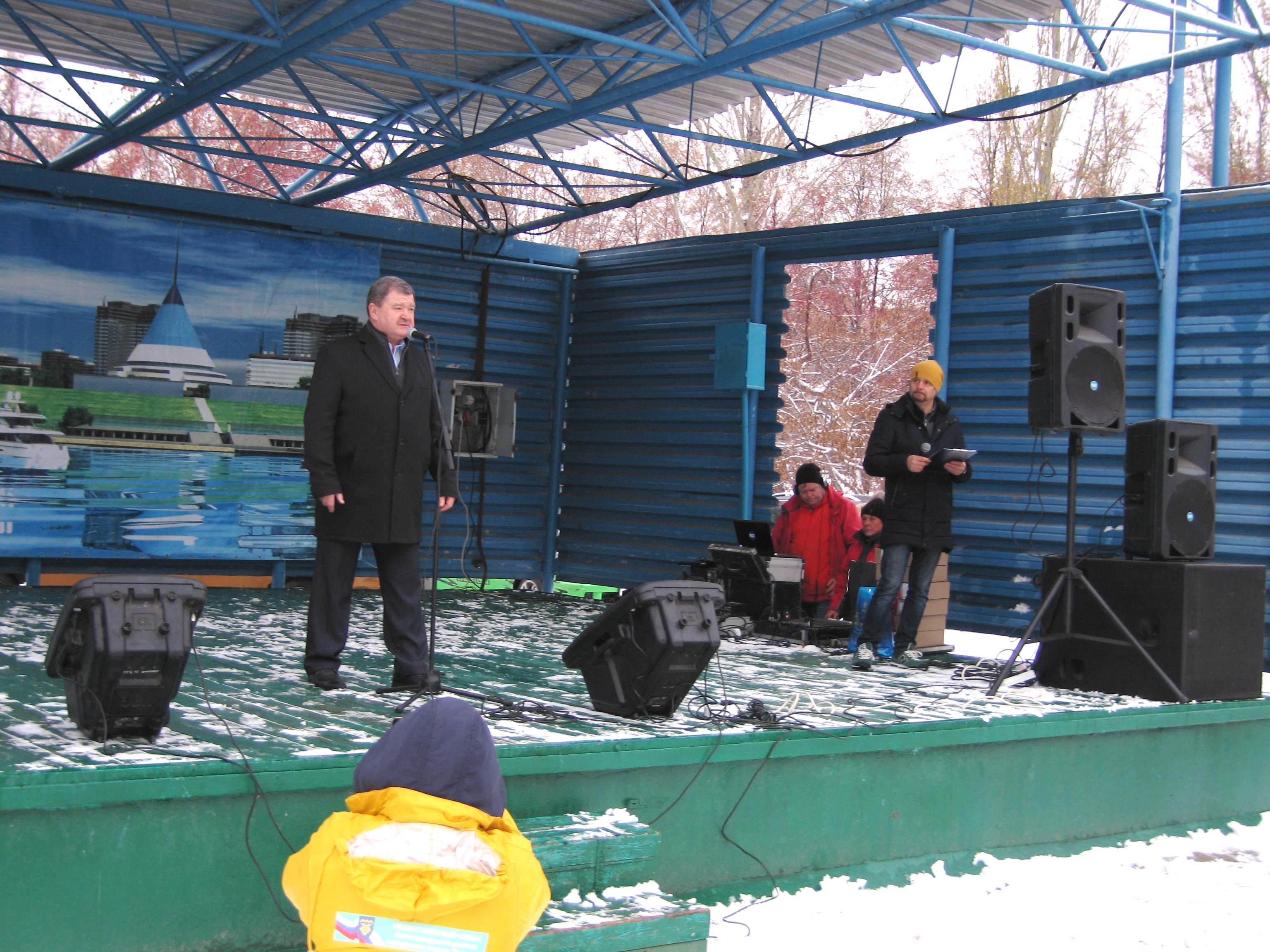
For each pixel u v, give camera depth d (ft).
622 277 33.71
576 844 11.53
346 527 15.46
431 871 6.46
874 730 14.93
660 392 32.71
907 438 20.92
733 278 31.27
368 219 31.91
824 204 61.77
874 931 13.25
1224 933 14.11
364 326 15.66
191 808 10.62
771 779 14.30
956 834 16.02
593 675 14.84
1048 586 19.47
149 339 29.43
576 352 34.86
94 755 10.63
